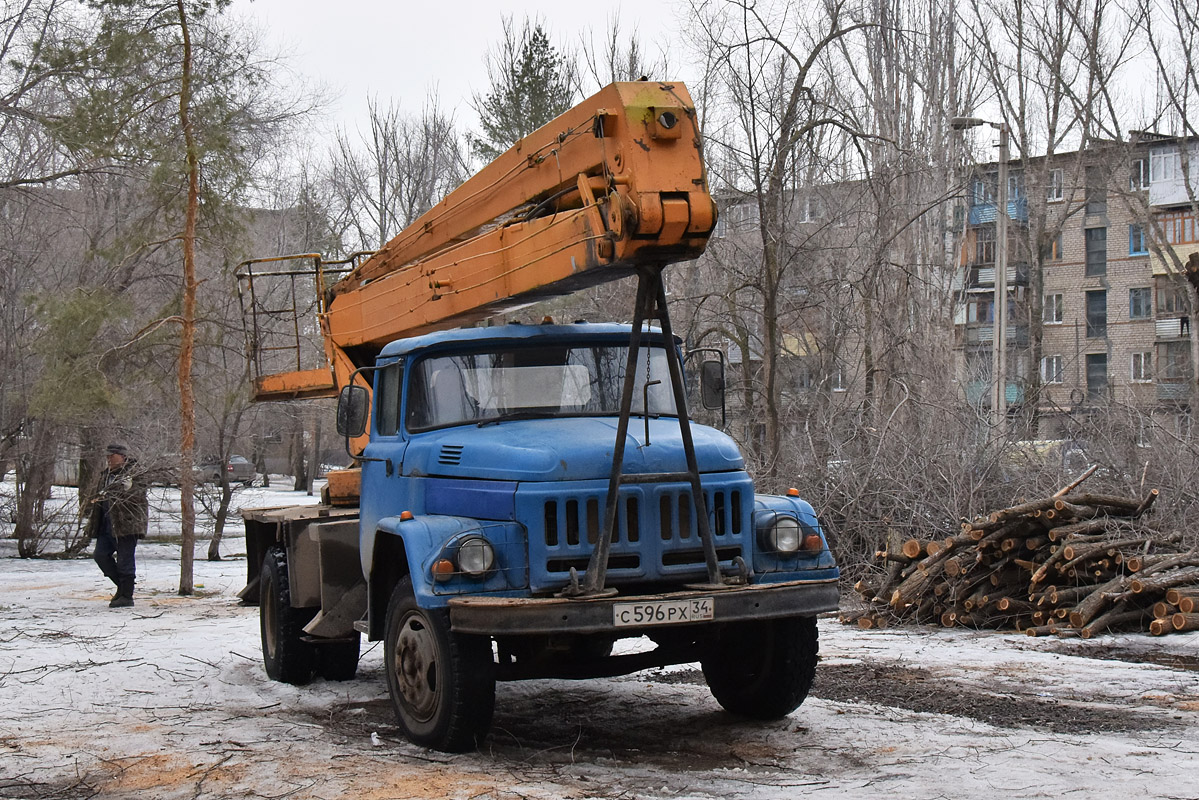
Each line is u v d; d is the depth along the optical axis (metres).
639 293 6.41
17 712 7.88
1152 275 43.50
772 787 5.63
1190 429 14.09
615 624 6.05
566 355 7.59
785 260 18.97
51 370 17.39
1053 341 45.62
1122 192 34.50
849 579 13.71
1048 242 35.59
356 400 8.00
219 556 22.94
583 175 6.62
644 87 6.29
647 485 6.51
